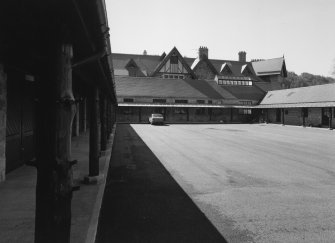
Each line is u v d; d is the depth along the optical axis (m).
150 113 41.19
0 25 2.29
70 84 2.54
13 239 4.07
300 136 21.86
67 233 2.55
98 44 3.12
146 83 44.31
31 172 8.13
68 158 2.55
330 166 10.41
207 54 54.78
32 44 2.55
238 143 17.22
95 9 2.22
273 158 12.06
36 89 2.45
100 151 11.32
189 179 8.30
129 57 53.94
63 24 2.28
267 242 4.38
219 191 7.12
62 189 2.49
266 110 43.84
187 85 46.28
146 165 10.23
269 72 57.62
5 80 7.27
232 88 48.44
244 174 9.05
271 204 6.17
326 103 30.50
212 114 43.97
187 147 15.27
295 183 7.98
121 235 4.54
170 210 5.71
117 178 8.23
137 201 6.22
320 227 4.96
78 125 18.42
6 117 7.75
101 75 5.60
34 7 2.03
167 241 4.36
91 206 5.48
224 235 4.61
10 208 5.27
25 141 9.39
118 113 40.06
